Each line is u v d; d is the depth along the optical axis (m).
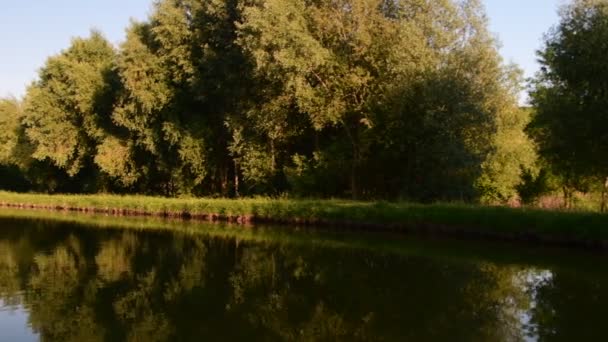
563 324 13.87
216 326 14.10
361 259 22.66
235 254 24.39
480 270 20.16
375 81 34.34
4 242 28.62
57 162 55.69
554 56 25.30
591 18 24.44
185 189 48.41
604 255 22.50
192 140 44.41
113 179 57.22
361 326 13.89
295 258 23.19
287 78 33.81
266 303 16.09
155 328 13.88
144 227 35.78
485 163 35.09
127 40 46.16
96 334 13.48
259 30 33.31
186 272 20.58
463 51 35.12
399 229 29.86
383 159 37.22
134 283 18.80
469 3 36.31
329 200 35.84
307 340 12.93
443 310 15.20
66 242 28.55
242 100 40.34
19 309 15.57
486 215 26.70
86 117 53.66
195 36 42.81
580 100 24.67
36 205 56.72
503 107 37.62
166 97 44.75
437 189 33.91
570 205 35.50
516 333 13.22
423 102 33.47
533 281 18.42
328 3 34.09
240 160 41.66
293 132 38.91
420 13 34.25
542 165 35.38
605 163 25.12
